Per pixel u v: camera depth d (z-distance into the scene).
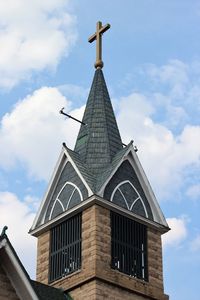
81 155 58.84
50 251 56.09
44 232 57.31
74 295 52.62
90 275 51.97
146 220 56.75
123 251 54.56
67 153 58.00
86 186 55.31
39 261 56.44
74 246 54.44
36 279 55.84
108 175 55.91
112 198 55.47
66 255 54.75
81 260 53.31
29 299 42.28
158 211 57.84
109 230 54.22
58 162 58.28
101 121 60.91
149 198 58.06
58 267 54.88
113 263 53.53
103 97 62.81
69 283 53.16
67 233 55.47
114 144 59.78
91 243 53.16
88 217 54.31
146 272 55.28
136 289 53.69
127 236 55.38
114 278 52.72
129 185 57.38
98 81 63.97
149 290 54.44
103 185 55.12
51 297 51.78
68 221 55.88
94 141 59.41
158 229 57.62
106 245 53.53
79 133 61.25
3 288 42.31
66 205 56.31
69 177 57.28
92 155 58.38
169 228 57.78
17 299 42.56
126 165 58.06
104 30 65.50
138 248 55.75
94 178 56.44
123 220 55.69
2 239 41.91
